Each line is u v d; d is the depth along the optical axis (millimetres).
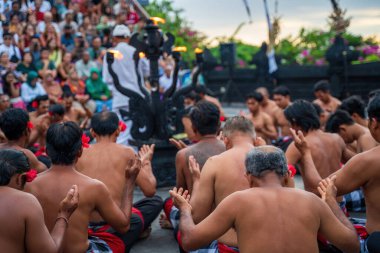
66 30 12422
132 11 13961
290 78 15617
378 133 3291
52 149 3264
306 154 3871
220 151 4188
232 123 3605
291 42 20094
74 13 13438
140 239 4691
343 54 14070
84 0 14281
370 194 3279
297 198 2625
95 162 4004
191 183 4219
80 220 3199
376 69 13641
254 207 2588
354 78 14086
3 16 11531
